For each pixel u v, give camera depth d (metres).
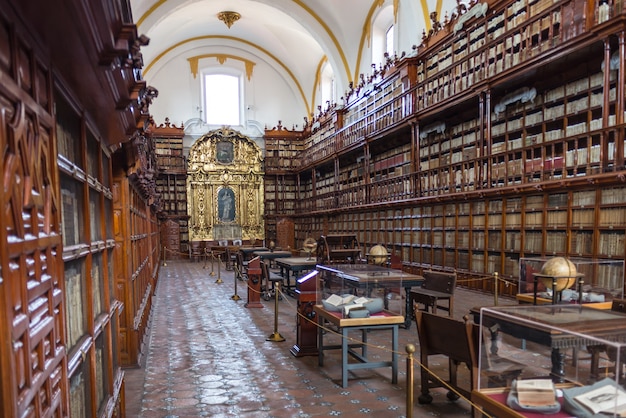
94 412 2.80
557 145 9.95
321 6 21.59
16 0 1.52
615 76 8.58
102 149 3.77
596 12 8.23
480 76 11.70
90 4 1.63
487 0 11.55
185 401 4.63
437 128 14.43
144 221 9.98
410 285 7.55
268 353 6.40
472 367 3.72
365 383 5.12
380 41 20.95
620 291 5.70
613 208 7.84
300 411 4.37
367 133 19.02
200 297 11.64
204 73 29.23
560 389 2.74
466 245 11.95
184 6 20.86
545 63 9.36
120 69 2.35
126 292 5.74
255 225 28.70
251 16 25.12
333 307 5.40
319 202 24.78
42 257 1.88
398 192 15.73
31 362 1.61
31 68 1.79
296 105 30.66
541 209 9.44
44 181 1.94
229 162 28.39
